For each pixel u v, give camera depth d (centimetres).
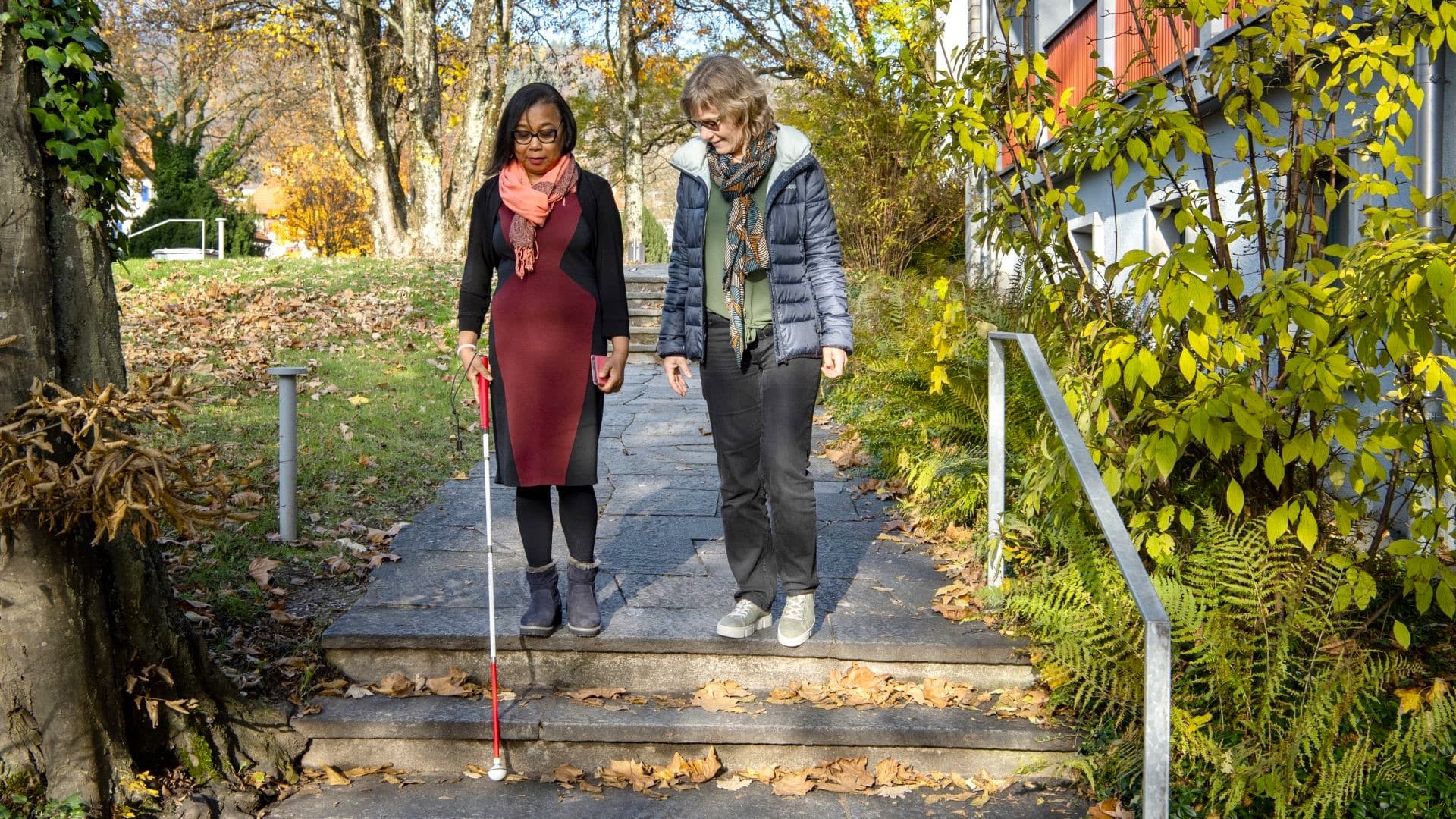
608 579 459
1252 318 365
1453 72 473
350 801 340
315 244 4138
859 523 551
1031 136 413
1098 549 387
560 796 346
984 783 355
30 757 299
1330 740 317
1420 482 360
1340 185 514
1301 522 344
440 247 2106
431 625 398
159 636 328
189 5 2198
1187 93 404
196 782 329
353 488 579
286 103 3094
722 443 382
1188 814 319
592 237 368
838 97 1328
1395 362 323
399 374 900
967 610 422
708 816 334
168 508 267
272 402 754
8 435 266
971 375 539
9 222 285
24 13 287
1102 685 351
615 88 3350
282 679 383
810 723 364
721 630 388
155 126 2834
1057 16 1134
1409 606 412
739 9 2745
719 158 362
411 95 2088
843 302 367
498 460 377
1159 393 420
